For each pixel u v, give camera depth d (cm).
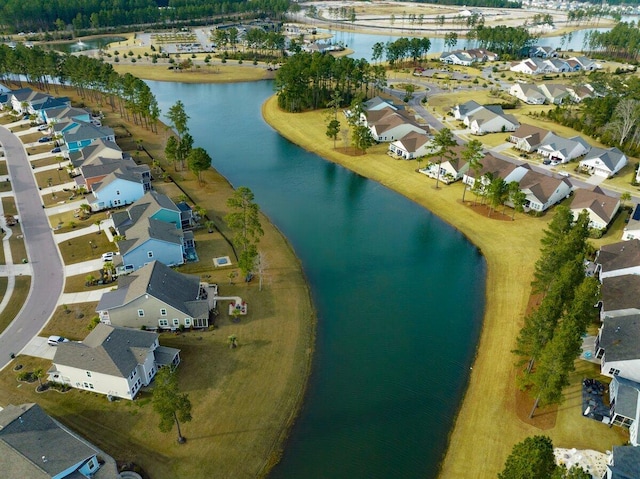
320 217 9638
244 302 6938
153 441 4928
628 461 4391
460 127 14625
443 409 5519
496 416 5334
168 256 7656
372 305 7188
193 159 10212
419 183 11012
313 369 6022
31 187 10344
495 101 17188
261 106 16688
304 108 16112
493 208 9812
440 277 7875
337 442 5112
